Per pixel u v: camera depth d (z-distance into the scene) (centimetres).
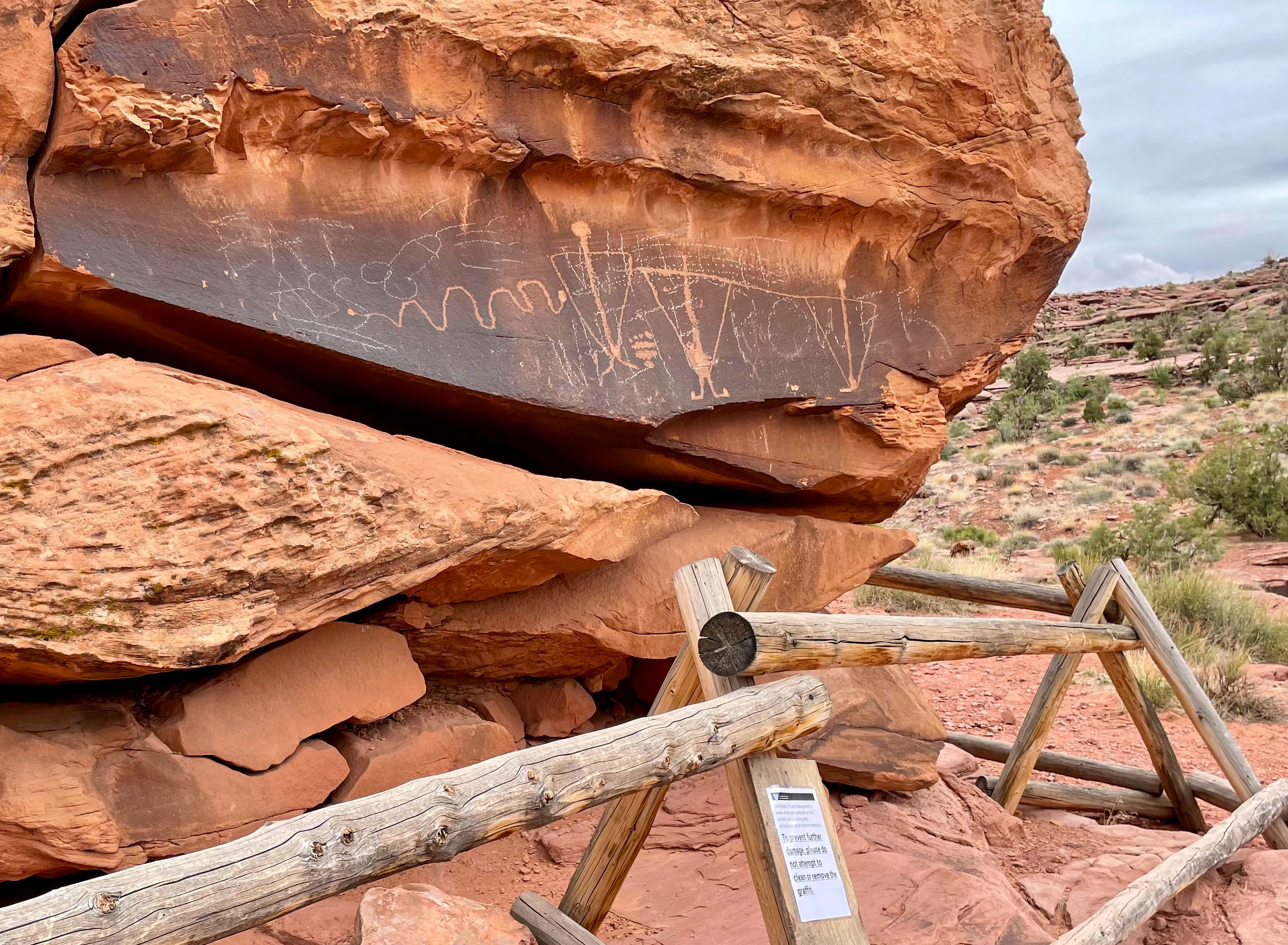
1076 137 593
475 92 401
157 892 176
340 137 373
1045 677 579
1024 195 570
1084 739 769
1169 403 3731
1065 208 585
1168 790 589
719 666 306
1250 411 3212
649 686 573
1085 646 512
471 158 406
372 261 385
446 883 402
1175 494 2209
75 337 363
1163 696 854
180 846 343
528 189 432
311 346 367
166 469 305
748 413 520
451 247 407
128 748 343
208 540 312
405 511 359
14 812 304
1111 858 497
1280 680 962
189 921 178
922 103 522
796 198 502
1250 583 1443
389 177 393
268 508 323
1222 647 1038
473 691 497
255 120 353
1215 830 471
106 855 323
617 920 392
